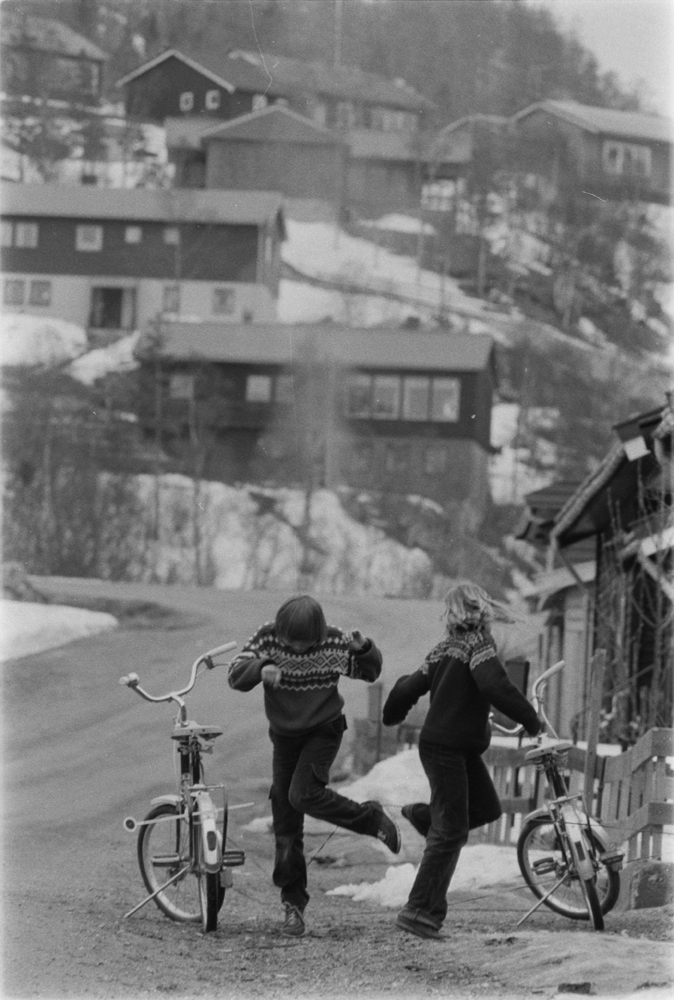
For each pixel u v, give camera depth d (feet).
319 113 480.23
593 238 463.01
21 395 325.62
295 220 465.06
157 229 370.53
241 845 40.65
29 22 463.83
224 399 332.60
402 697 25.84
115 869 35.96
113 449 317.63
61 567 272.51
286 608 24.73
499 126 485.15
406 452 331.57
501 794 38.17
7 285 366.84
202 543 297.53
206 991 20.07
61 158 461.37
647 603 66.13
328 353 337.72
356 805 24.76
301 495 321.32
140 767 70.54
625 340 439.22
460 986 20.33
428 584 301.43
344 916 28.25
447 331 360.28
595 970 20.65
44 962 21.65
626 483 66.59
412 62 493.36
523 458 389.19
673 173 481.87
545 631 74.54
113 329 364.58
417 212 471.62
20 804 55.52
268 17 479.41
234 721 88.58
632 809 30.45
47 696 98.43
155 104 472.03
